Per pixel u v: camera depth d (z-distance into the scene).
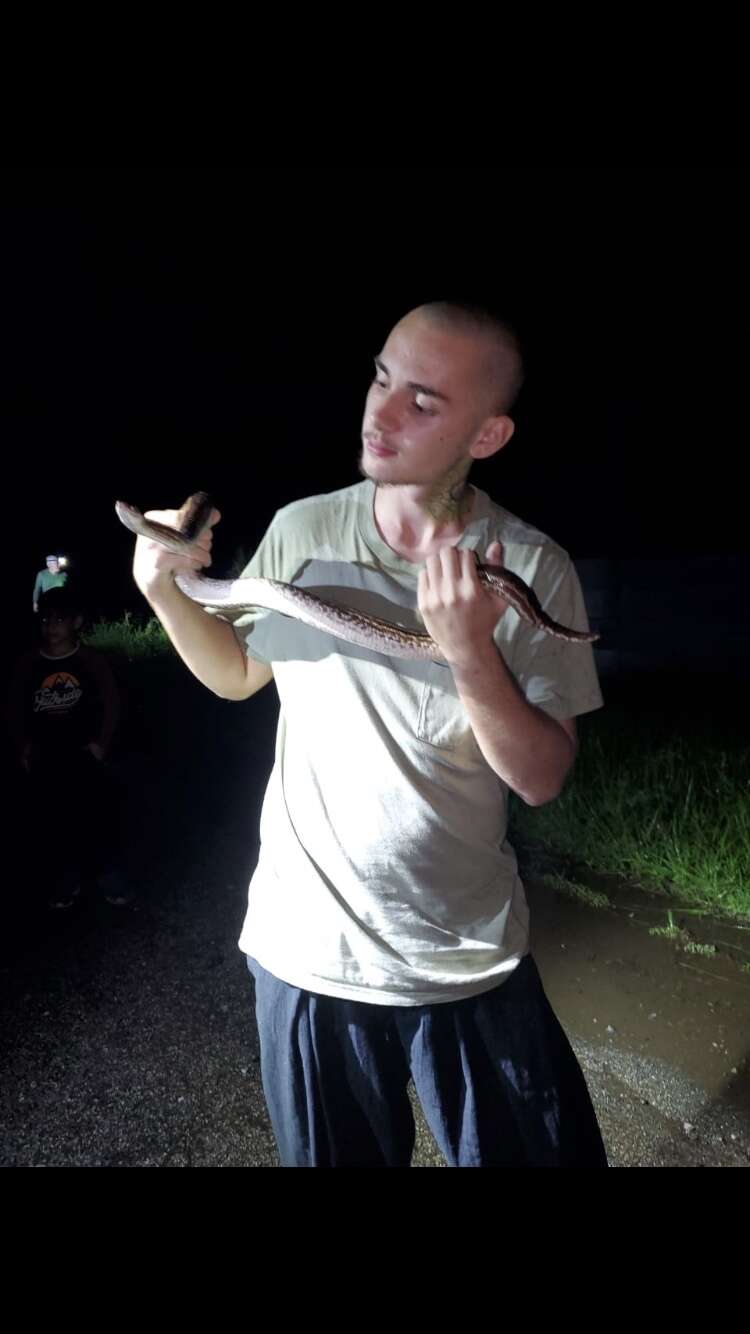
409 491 1.74
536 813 5.14
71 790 4.60
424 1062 1.80
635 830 4.86
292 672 1.83
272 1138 2.95
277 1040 1.84
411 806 1.74
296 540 1.88
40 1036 3.53
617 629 9.54
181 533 1.67
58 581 12.38
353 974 1.78
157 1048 3.46
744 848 4.51
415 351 1.61
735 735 6.27
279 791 1.91
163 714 9.13
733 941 4.05
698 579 9.09
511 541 1.79
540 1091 1.83
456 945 1.79
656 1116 3.00
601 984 3.74
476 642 1.46
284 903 1.85
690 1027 3.45
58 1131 3.01
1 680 9.59
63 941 4.32
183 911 4.63
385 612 1.80
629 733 6.25
